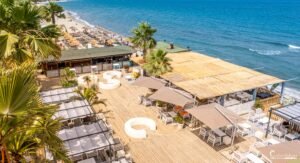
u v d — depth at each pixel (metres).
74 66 30.75
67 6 169.00
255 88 23.16
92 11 138.75
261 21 116.62
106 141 13.95
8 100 5.34
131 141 17.41
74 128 15.05
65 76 27.06
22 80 5.60
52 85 26.41
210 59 30.47
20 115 5.71
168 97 19.92
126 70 32.12
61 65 30.50
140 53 38.19
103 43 49.62
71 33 58.41
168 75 24.77
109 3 197.00
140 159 15.61
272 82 23.45
